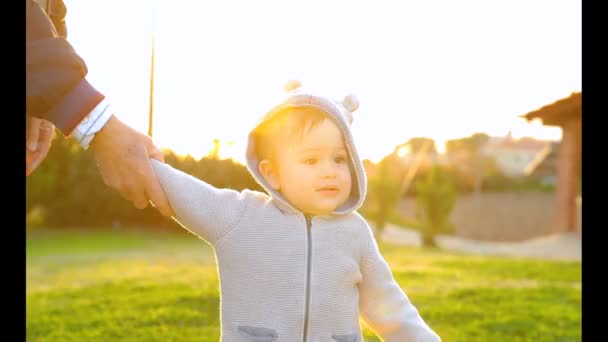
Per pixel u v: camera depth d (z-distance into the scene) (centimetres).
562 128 1650
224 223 202
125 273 803
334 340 203
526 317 566
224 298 204
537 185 3341
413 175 2917
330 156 208
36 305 586
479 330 525
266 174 214
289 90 219
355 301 211
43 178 1520
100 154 195
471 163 3375
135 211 1522
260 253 201
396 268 920
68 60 186
